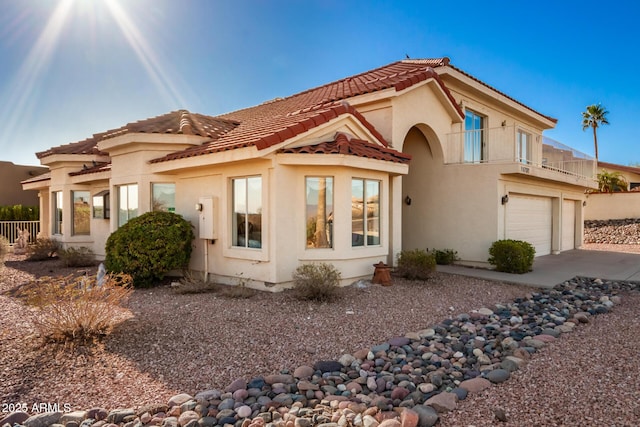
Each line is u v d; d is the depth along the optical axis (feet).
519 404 14.35
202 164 34.24
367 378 16.74
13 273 43.47
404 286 34.47
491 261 44.65
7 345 19.72
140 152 40.50
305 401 14.88
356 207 35.01
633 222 86.58
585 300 31.22
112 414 13.58
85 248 50.39
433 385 15.99
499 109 63.16
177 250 34.60
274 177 31.22
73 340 20.17
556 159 61.26
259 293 31.40
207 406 14.40
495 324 24.84
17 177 92.68
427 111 46.37
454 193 48.78
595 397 14.67
